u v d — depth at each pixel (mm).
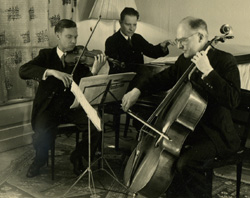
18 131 4090
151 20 4641
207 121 2584
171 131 2443
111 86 2814
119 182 2932
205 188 2506
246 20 4004
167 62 3818
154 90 2965
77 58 3375
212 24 4227
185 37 2523
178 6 4418
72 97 3387
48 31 4320
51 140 3127
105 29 4934
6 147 3957
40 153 3215
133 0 4332
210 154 2500
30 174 3225
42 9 4156
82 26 4879
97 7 4277
